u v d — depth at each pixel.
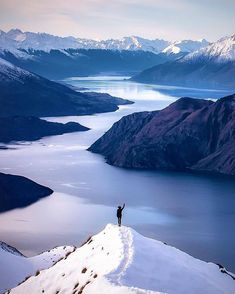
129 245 63.78
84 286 56.44
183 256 69.69
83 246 70.94
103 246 66.00
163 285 56.78
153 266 59.81
